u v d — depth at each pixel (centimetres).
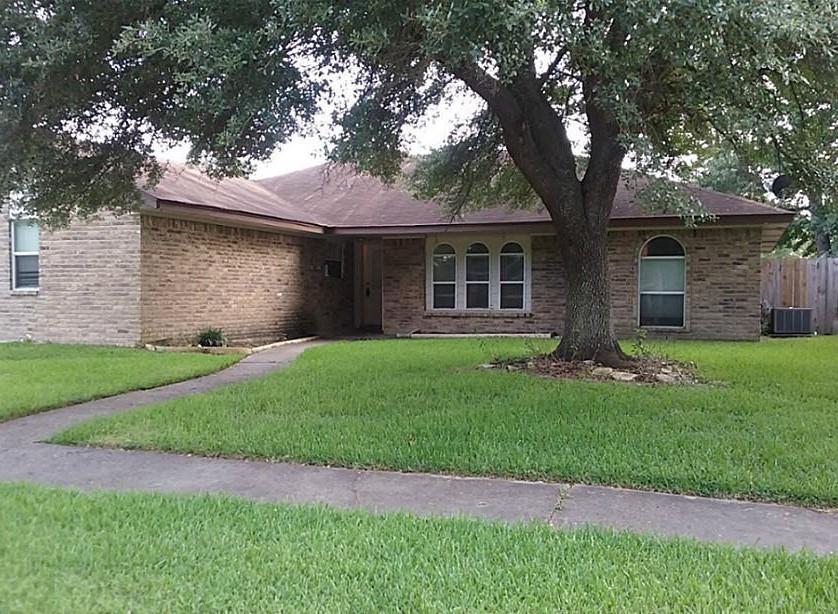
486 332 1608
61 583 290
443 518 377
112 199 903
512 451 502
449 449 509
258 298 1536
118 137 777
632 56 564
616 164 917
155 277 1273
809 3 545
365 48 572
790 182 935
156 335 1277
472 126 1119
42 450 538
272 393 748
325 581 294
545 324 1569
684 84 655
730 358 1054
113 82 674
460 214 1395
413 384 799
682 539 345
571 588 287
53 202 832
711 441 525
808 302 1709
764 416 615
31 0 596
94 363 1019
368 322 1953
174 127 714
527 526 364
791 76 596
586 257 941
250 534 349
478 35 502
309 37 593
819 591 283
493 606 271
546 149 919
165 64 641
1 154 689
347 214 1672
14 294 1341
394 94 827
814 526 371
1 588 284
